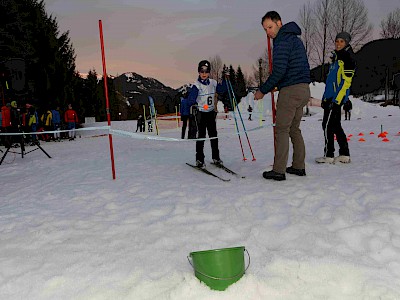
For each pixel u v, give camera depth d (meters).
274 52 4.38
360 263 2.37
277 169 4.61
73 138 17.36
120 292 2.14
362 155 6.25
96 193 4.55
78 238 3.03
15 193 4.93
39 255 2.71
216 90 5.77
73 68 32.75
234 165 5.91
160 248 2.76
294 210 3.43
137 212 3.70
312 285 2.13
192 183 4.77
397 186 3.96
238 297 2.00
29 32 23.47
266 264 2.36
